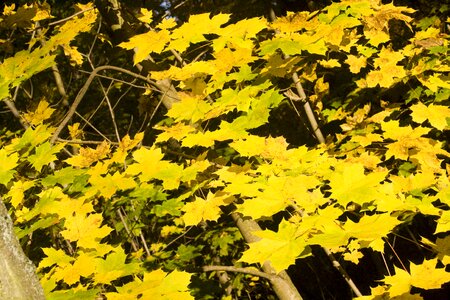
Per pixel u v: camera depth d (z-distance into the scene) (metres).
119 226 3.33
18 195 1.87
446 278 1.43
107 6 2.59
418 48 2.70
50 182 1.86
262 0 4.32
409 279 1.47
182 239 5.06
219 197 1.90
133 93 4.56
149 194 2.70
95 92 4.95
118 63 4.54
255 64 3.05
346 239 1.24
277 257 1.24
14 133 3.64
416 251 4.95
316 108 3.16
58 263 1.67
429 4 4.94
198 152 2.52
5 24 2.31
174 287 1.46
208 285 3.19
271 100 1.93
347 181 1.53
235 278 4.87
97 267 1.63
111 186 1.86
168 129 1.99
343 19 1.99
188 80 2.09
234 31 1.95
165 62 3.15
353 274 6.26
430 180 1.73
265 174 1.85
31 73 1.91
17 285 1.10
